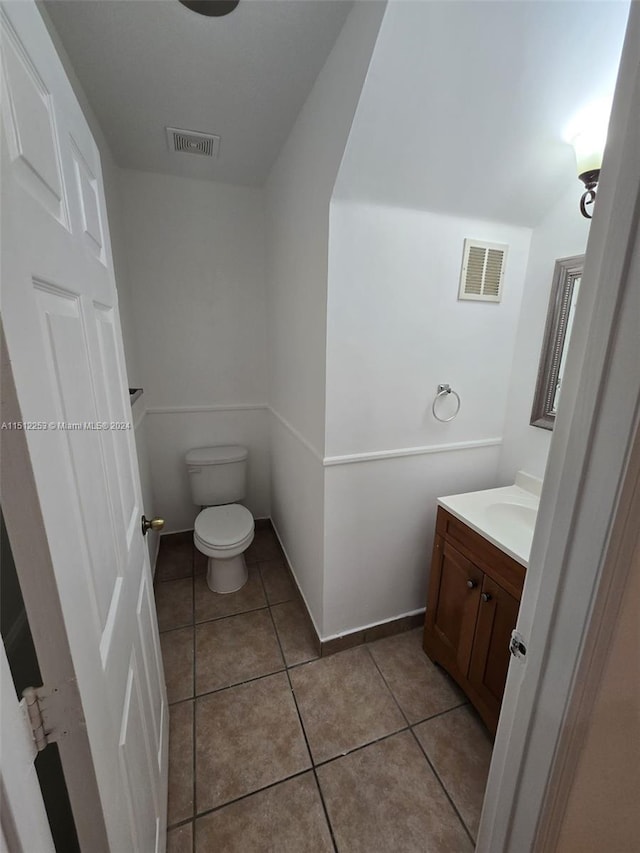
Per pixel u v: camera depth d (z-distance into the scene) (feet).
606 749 1.83
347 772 3.90
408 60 3.02
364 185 3.85
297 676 5.03
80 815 1.62
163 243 6.65
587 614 1.63
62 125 1.98
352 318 4.31
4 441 1.20
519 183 4.27
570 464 1.63
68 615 1.42
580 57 3.25
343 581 5.22
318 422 4.75
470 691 4.42
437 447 5.22
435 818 3.53
